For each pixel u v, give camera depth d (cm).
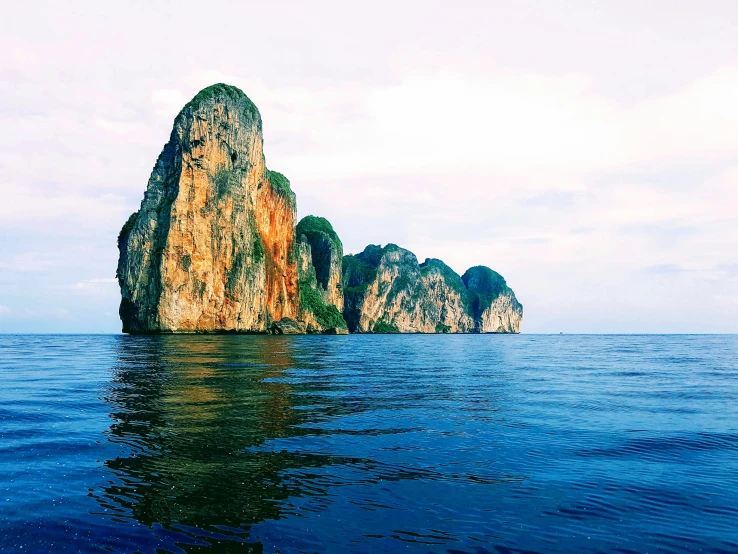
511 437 1627
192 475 1184
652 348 10312
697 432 1722
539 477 1212
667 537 890
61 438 1525
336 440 1550
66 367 3925
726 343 14438
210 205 13825
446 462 1327
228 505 1003
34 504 998
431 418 1941
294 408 2117
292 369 3984
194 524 913
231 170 14475
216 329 13850
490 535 884
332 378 3409
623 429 1767
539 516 973
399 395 2597
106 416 1877
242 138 14862
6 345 8506
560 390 2884
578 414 2066
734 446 1533
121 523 913
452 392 2752
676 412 2133
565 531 908
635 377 3728
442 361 5678
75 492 1066
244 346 7631
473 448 1477
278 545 833
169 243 13162
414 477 1195
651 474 1247
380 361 5472
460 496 1073
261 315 15388
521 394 2689
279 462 1298
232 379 3152
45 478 1155
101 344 8500
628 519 966
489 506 1019
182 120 13800
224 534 872
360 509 991
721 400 2497
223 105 14288
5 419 1811
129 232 14512
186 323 13338
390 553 809
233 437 1564
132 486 1106
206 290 13612
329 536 868
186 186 13525
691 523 952
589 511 1001
